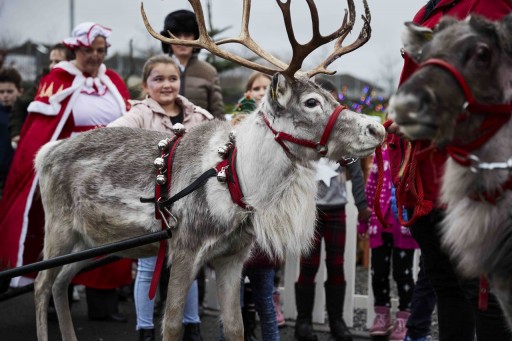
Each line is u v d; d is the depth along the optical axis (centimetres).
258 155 391
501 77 264
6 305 657
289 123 388
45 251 472
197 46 416
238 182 393
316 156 392
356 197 545
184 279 403
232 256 418
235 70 1135
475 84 259
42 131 570
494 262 279
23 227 564
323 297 597
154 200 419
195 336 497
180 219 406
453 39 264
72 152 460
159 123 505
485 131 267
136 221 426
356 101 866
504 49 263
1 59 1157
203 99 628
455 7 347
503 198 270
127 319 613
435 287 375
